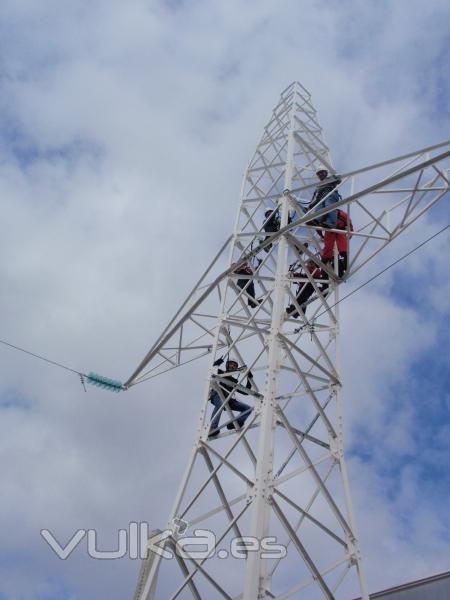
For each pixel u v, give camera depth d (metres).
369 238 16.81
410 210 15.80
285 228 16.59
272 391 13.38
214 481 13.09
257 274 17.84
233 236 19.77
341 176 17.27
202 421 14.87
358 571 12.26
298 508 12.39
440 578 18.53
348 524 12.91
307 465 12.83
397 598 19.22
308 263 19.02
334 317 17.00
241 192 21.06
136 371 19.77
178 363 19.52
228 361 16.83
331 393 15.50
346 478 13.74
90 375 20.47
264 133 23.55
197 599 11.98
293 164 20.53
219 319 17.22
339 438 14.49
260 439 12.52
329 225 18.30
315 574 11.66
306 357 15.18
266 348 15.11
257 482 11.95
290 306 18.41
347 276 17.66
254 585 10.50
